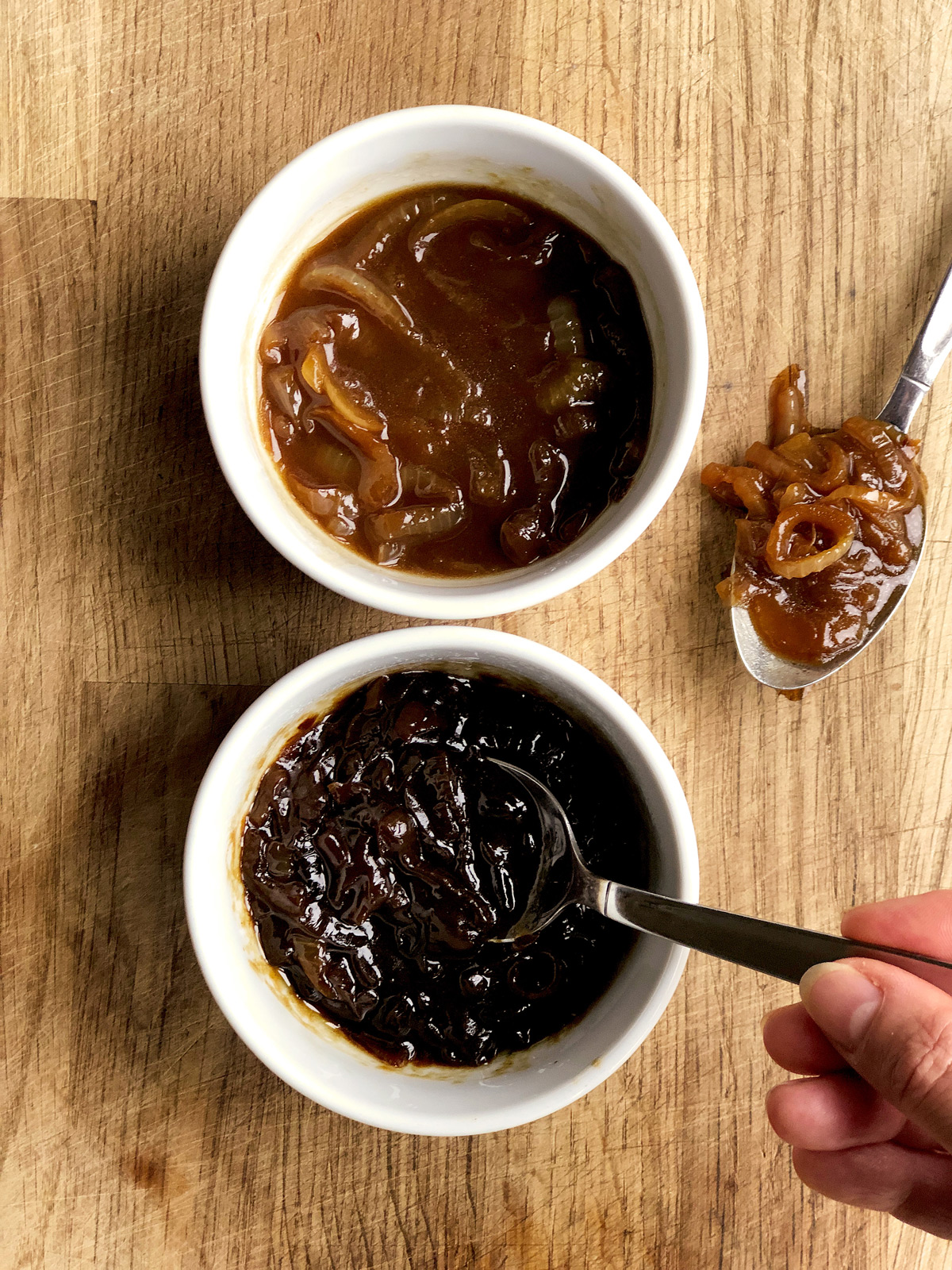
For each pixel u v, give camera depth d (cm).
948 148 24
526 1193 24
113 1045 24
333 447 22
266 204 20
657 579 25
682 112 24
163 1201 24
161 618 24
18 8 23
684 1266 24
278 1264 24
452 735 22
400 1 24
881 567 24
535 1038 22
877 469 24
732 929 19
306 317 21
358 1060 21
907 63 24
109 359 24
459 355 22
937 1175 22
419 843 21
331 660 20
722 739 25
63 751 24
